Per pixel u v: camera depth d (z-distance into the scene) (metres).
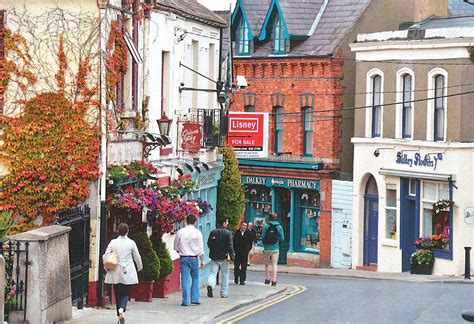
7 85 31.09
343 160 62.75
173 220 33.72
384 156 57.97
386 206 57.78
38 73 31.03
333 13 64.75
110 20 31.53
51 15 30.91
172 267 34.94
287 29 64.25
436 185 54.69
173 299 34.50
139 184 33.94
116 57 32.03
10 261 24.17
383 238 57.84
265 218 66.19
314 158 63.06
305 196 63.94
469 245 53.19
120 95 33.22
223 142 46.91
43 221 30.98
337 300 35.62
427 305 33.59
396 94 57.47
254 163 65.62
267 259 41.69
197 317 29.47
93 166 30.84
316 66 63.09
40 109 30.97
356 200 59.97
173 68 39.91
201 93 45.12
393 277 52.31
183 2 43.66
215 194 46.78
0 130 31.05
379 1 63.34
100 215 30.88
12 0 30.98
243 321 29.28
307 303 34.66
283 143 64.94
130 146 33.56
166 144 35.69
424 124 55.53
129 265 26.88
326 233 62.09
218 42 47.47
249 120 52.19
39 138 30.95
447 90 54.09
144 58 35.66
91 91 30.84
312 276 54.97
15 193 30.97
